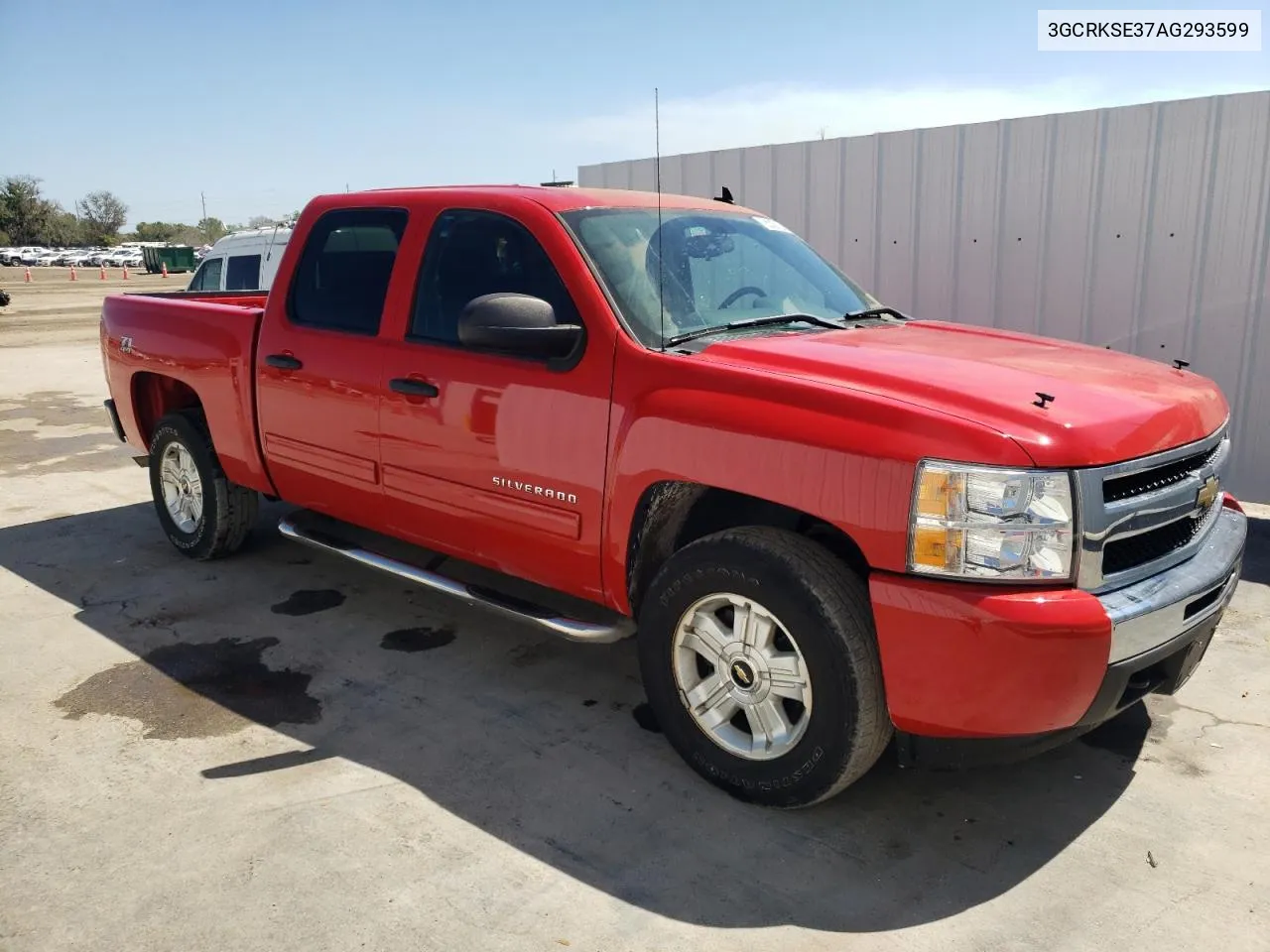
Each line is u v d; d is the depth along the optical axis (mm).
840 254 7207
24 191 104000
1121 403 2838
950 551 2557
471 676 4016
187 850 2846
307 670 4062
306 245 4367
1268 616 4570
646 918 2570
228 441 4812
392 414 3871
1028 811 3068
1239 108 5574
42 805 3070
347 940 2482
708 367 3016
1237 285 5758
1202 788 3195
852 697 2742
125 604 4781
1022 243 6441
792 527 3219
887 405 2686
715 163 7703
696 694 3145
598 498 3240
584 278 3342
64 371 14812
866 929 2533
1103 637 2518
